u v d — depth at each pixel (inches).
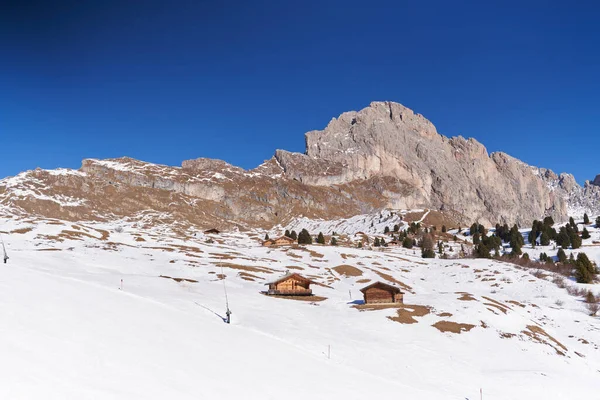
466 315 2650.1
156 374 951.6
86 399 752.3
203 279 3759.8
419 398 1341.0
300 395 1071.6
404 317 2573.8
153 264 4242.1
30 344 920.3
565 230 7480.3
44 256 3725.4
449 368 1877.5
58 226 6476.4
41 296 1318.9
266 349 1451.8
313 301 3196.4
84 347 992.2
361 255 6254.9
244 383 1049.5
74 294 1473.9
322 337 2044.8
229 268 4377.5
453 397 1499.8
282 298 3166.8
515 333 2502.5
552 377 1921.8
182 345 1222.3
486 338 2349.9
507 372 1921.8
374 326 2389.3
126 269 3769.7
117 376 885.8
